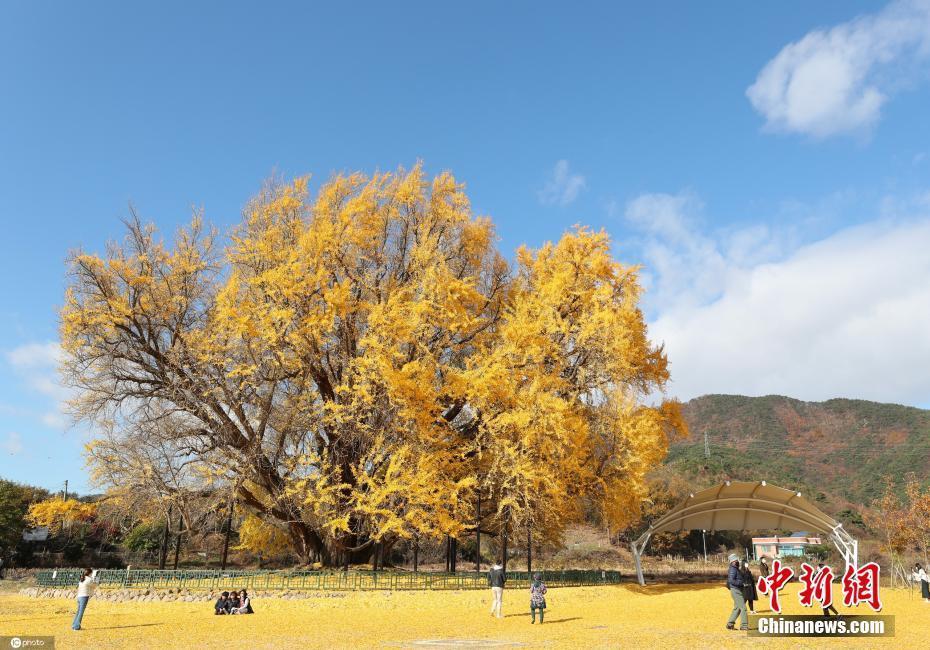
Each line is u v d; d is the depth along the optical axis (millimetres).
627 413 25625
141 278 25938
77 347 25078
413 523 22562
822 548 48344
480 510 28344
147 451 25547
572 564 46375
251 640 14086
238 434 26391
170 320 26891
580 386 27109
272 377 25703
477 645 12750
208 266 27750
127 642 13820
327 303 25156
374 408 24578
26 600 24516
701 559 52781
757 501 29641
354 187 28750
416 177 29312
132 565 39969
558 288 27109
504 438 24734
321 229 26219
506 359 25484
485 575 25438
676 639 12992
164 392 26531
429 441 23891
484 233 30375
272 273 24750
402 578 24656
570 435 24344
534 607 16984
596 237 28734
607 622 16891
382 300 25891
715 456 97188
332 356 27203
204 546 43812
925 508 34875
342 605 21859
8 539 37312
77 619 16312
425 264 27219
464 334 28781
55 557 40000
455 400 27969
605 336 25766
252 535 32125
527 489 24000
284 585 23516
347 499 25438
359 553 29172
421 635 14836
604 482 26516
